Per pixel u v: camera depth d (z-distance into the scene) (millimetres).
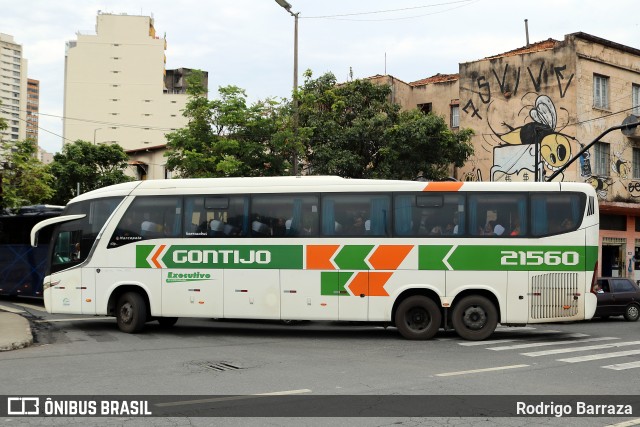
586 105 27125
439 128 24938
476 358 11281
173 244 14641
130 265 14789
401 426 6559
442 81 31547
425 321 13906
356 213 14102
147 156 42344
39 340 13617
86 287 15008
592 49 27484
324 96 25812
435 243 13844
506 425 6633
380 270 13898
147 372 9641
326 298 13977
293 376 9328
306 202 14273
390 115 26078
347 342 13555
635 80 29188
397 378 9172
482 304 13750
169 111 76750
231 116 22438
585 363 10742
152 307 14609
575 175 26688
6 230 21906
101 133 76125
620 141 28453
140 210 14945
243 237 14367
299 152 22797
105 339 13836
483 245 13758
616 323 20219
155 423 6652
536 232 13734
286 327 16797
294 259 14133
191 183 14820
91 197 15336
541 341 13961
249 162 22828
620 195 28406
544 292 13609
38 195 26625
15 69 137500
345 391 8227
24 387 8453
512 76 28641
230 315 14250
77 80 76562
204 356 11359
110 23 77375
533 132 27875
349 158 24219
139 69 77062
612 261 28922
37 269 21156
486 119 29359
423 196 14008
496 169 28922
